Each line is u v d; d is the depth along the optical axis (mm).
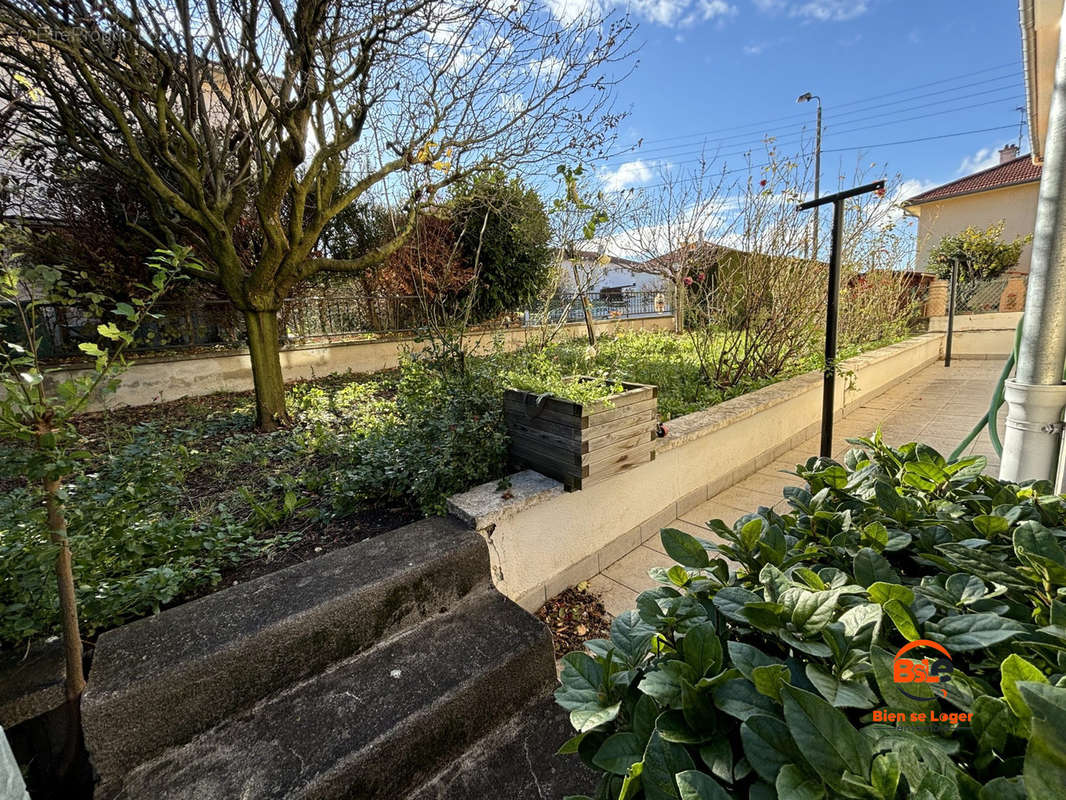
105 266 5238
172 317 5996
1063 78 1637
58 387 1140
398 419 3588
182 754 1320
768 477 3814
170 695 1312
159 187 3625
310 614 1535
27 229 4176
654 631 972
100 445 3551
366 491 2455
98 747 1229
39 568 1387
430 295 5078
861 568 976
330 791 1249
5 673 1338
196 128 4113
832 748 583
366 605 1658
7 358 1214
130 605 1596
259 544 2115
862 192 2830
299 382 6574
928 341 8352
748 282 4652
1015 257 11547
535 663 1727
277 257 3938
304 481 2758
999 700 600
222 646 1394
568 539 2430
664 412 3836
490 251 7977
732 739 727
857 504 1358
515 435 2580
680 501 3174
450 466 2305
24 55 3438
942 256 12008
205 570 1833
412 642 1729
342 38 3111
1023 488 1354
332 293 7867
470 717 1549
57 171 5012
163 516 2279
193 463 3080
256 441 3682
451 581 1888
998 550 1045
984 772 585
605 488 2590
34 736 1296
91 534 1741
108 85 3807
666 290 9312
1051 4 2643
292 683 1524
